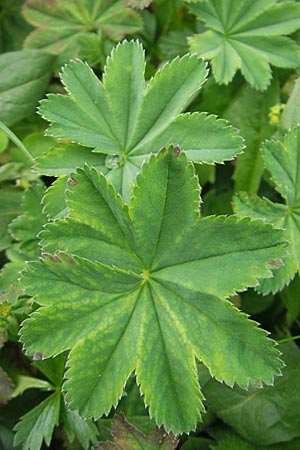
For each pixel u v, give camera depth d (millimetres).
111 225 276
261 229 273
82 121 306
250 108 362
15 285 325
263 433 322
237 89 364
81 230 276
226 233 275
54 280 272
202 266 278
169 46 380
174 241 277
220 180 375
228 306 274
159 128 305
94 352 276
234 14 353
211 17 354
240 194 317
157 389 276
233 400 326
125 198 301
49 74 370
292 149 320
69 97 307
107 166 305
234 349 276
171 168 270
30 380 326
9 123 363
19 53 367
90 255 277
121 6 369
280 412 323
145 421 322
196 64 304
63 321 274
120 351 277
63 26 373
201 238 277
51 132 303
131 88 308
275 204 318
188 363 277
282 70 363
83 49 371
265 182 371
